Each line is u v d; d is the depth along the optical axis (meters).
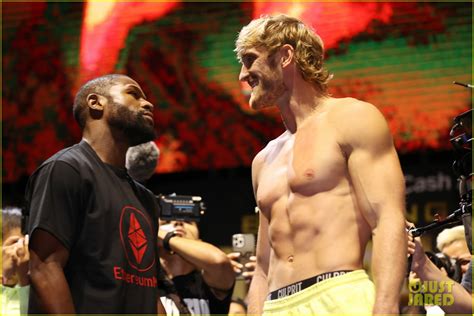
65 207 2.51
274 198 2.59
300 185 2.49
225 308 3.68
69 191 2.52
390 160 2.43
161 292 3.43
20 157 8.43
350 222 2.44
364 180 2.40
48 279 2.44
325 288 2.38
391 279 2.29
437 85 7.27
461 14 7.27
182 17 8.26
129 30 8.41
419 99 7.30
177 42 8.21
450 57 7.27
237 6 8.09
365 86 7.51
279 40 2.63
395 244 2.32
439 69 7.29
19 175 8.40
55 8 8.66
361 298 2.35
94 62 8.44
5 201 8.26
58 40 8.59
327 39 7.68
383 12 7.53
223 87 7.95
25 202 2.65
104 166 2.66
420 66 7.36
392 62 7.46
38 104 8.50
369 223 2.41
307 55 2.65
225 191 7.75
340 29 7.66
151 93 8.18
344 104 2.56
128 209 2.62
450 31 7.30
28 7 8.75
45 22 8.66
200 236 7.71
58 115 8.42
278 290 2.51
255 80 2.66
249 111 7.79
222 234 7.64
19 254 3.30
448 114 7.18
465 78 7.19
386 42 7.51
